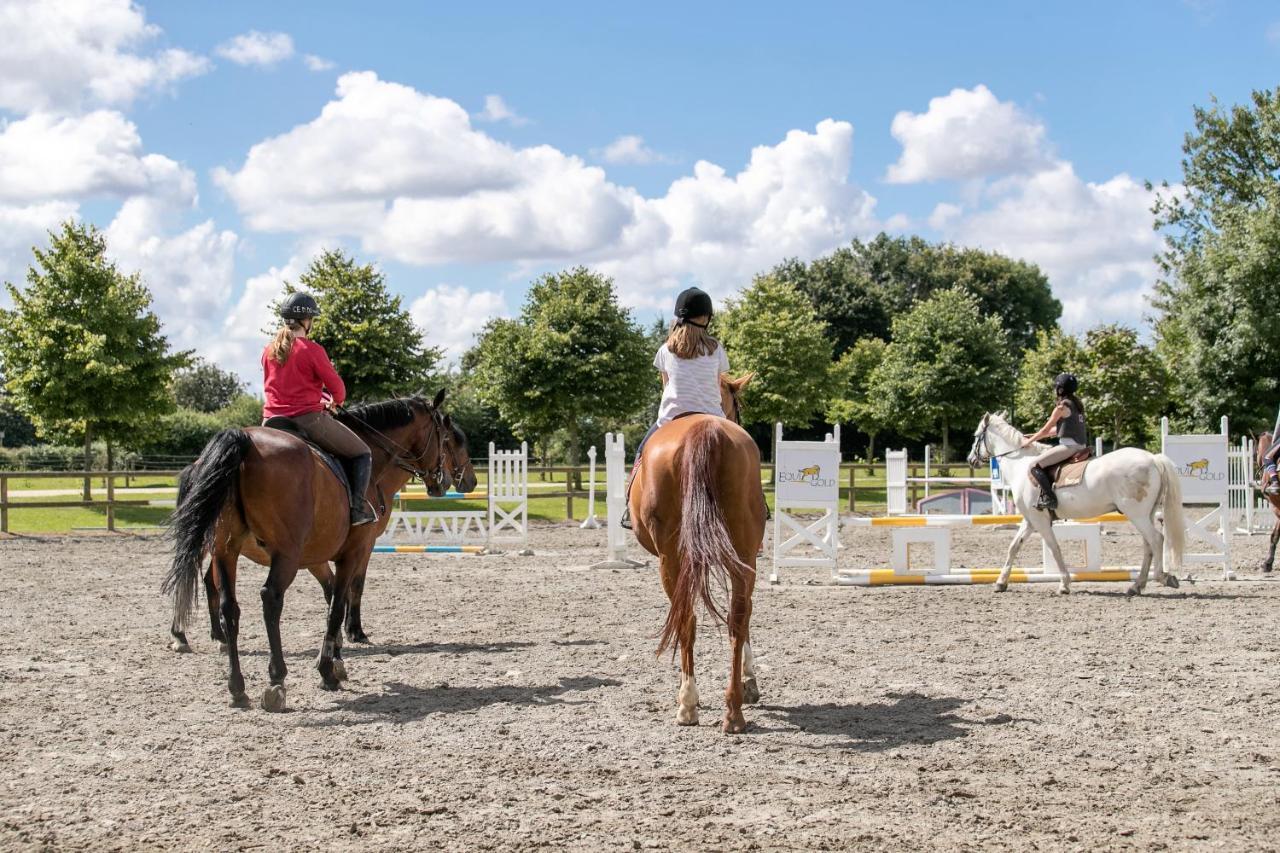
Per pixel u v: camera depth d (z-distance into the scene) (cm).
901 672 802
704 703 698
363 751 589
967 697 717
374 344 2981
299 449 696
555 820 471
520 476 1808
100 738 620
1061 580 1273
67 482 3606
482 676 797
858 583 1334
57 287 2683
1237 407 3281
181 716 675
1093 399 3372
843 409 5247
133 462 4328
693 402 684
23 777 543
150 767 559
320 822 471
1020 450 1294
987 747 590
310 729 640
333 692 746
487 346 3719
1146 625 1020
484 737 618
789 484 1357
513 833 455
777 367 4112
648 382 3762
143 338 2784
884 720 654
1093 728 633
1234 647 900
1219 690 734
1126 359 3297
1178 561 1227
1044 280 7488
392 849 436
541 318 3666
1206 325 3338
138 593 1302
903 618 1077
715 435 603
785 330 4134
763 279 4409
